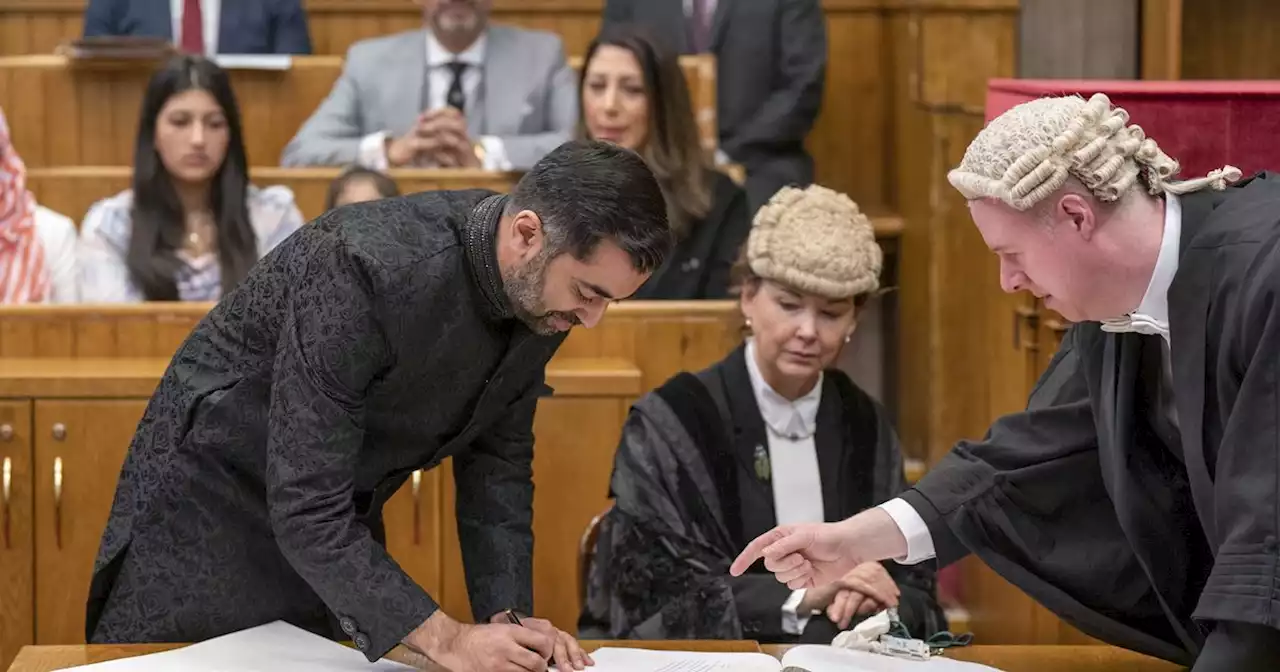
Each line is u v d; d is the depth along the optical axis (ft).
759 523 9.64
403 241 6.96
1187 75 16.98
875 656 7.46
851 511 9.77
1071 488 7.73
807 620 9.13
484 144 16.55
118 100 18.35
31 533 11.95
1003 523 7.72
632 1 19.77
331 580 6.82
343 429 6.90
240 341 7.57
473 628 6.93
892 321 19.60
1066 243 6.42
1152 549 7.30
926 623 9.29
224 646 7.48
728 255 14.62
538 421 12.25
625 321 12.90
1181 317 6.38
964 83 17.54
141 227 14.42
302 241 7.27
